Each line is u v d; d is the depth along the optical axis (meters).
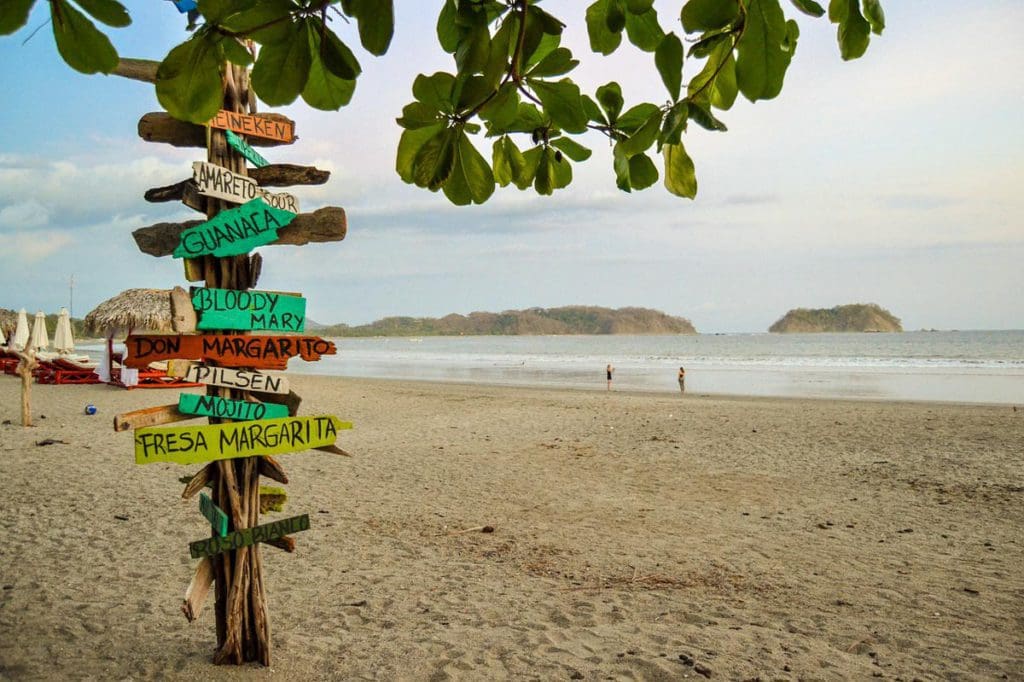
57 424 14.54
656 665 4.42
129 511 7.89
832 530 7.61
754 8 0.94
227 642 4.12
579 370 46.94
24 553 6.40
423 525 7.70
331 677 4.15
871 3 1.07
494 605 5.42
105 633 4.70
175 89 0.98
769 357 64.81
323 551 6.69
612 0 1.10
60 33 0.93
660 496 9.29
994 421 17.20
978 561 6.57
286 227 3.95
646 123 1.06
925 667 4.44
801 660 4.52
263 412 3.89
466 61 0.96
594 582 5.96
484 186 1.02
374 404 22.41
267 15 0.91
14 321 29.42
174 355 3.70
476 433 15.55
